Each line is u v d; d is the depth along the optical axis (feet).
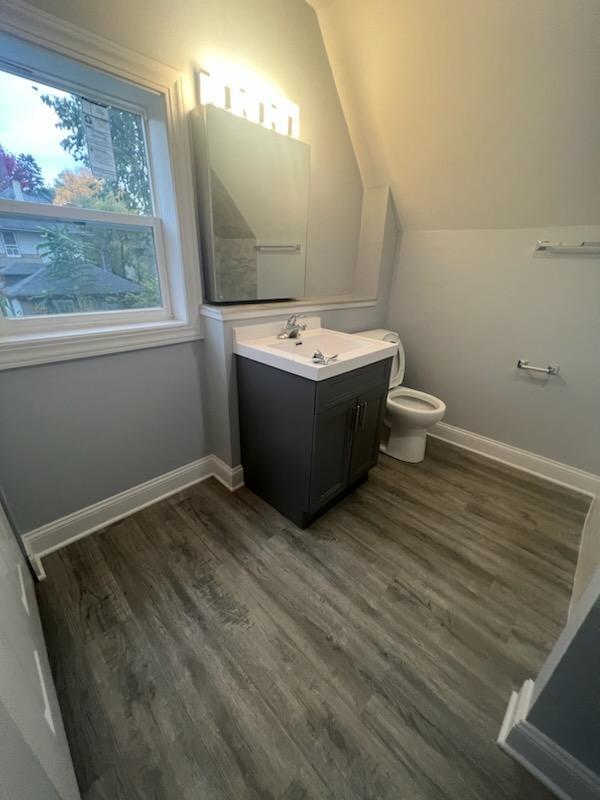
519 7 4.44
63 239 4.52
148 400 5.59
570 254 6.21
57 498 4.98
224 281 5.79
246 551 5.19
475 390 8.03
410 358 9.03
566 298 6.43
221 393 6.01
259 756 3.06
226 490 6.52
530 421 7.34
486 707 3.46
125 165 4.83
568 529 5.85
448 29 5.04
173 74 4.45
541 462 7.31
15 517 4.65
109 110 4.49
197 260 5.48
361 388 5.57
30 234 4.26
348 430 5.64
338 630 4.14
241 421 6.18
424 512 6.15
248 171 5.56
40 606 4.31
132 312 5.37
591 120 4.92
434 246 7.88
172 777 2.93
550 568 5.08
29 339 4.18
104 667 3.69
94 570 4.81
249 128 5.37
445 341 8.26
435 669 3.77
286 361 4.90
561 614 4.42
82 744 3.10
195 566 4.92
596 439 6.59
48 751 2.23
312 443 4.99
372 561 5.10
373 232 8.17
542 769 2.95
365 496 6.53
